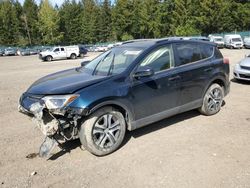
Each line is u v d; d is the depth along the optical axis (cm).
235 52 2838
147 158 417
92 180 367
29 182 367
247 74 953
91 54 4141
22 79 1348
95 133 418
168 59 507
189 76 527
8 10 7806
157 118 493
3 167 405
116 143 440
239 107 653
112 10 7469
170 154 426
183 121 563
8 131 546
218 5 5753
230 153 421
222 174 366
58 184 361
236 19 6072
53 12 7519
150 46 495
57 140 420
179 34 5994
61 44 7906
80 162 414
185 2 6025
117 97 427
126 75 450
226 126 530
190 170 379
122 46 552
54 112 400
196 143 461
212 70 572
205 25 5938
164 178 363
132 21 6944
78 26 8075
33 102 432
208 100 580
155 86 475
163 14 6412
